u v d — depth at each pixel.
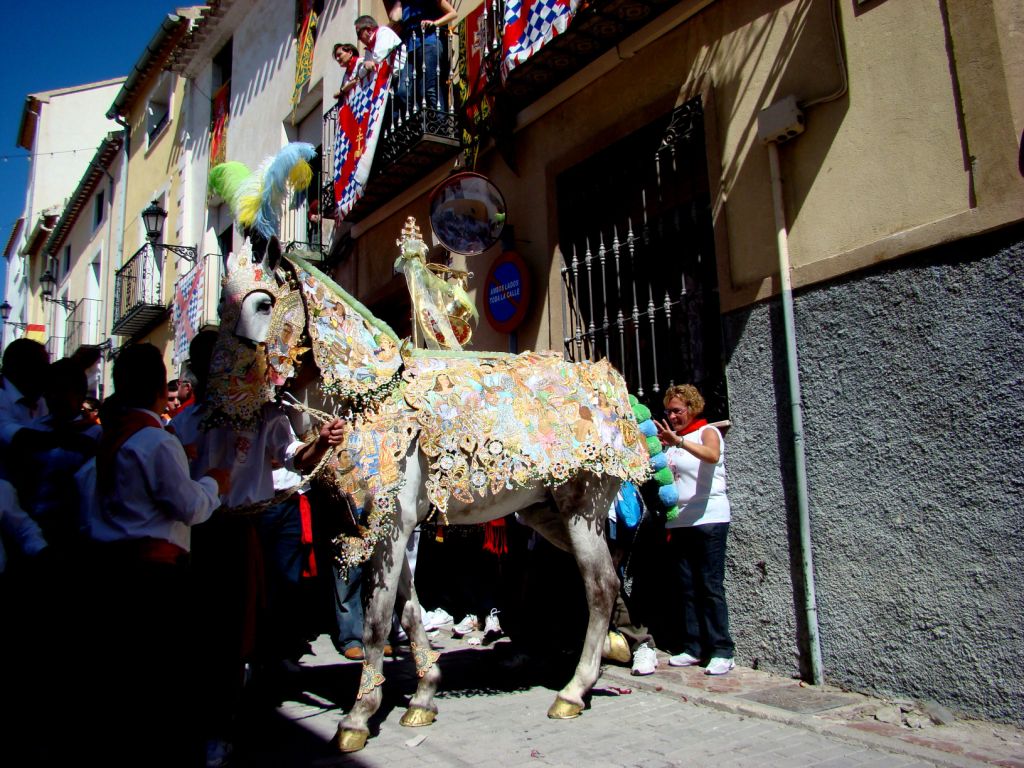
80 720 2.69
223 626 3.41
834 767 3.12
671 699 4.22
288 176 3.62
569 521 4.18
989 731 3.50
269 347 3.50
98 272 22.31
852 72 4.51
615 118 6.19
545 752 3.39
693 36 5.57
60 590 2.76
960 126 3.97
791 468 4.62
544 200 6.84
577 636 5.11
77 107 28.97
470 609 6.02
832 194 4.56
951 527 3.82
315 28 11.68
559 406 4.10
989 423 3.72
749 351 4.93
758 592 4.72
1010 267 3.70
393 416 3.65
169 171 17.61
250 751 3.54
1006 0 3.82
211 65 16.11
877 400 4.21
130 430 2.88
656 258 5.88
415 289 4.82
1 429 3.23
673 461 4.96
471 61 7.58
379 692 3.61
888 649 4.03
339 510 3.61
